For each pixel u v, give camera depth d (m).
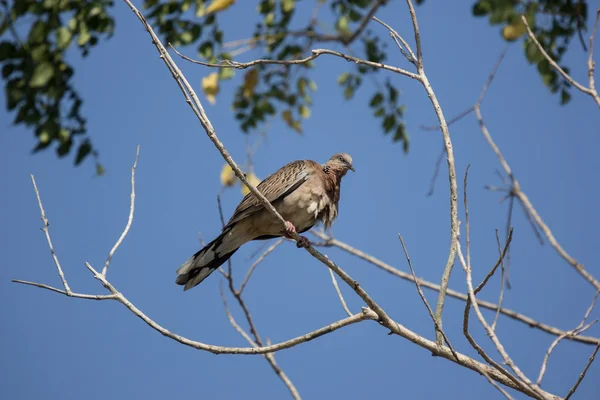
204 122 8.51
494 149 11.45
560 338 7.70
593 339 11.16
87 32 13.36
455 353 8.15
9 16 13.43
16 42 13.67
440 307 8.45
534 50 12.09
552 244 11.05
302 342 8.41
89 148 14.69
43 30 13.17
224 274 10.84
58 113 14.34
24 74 13.78
